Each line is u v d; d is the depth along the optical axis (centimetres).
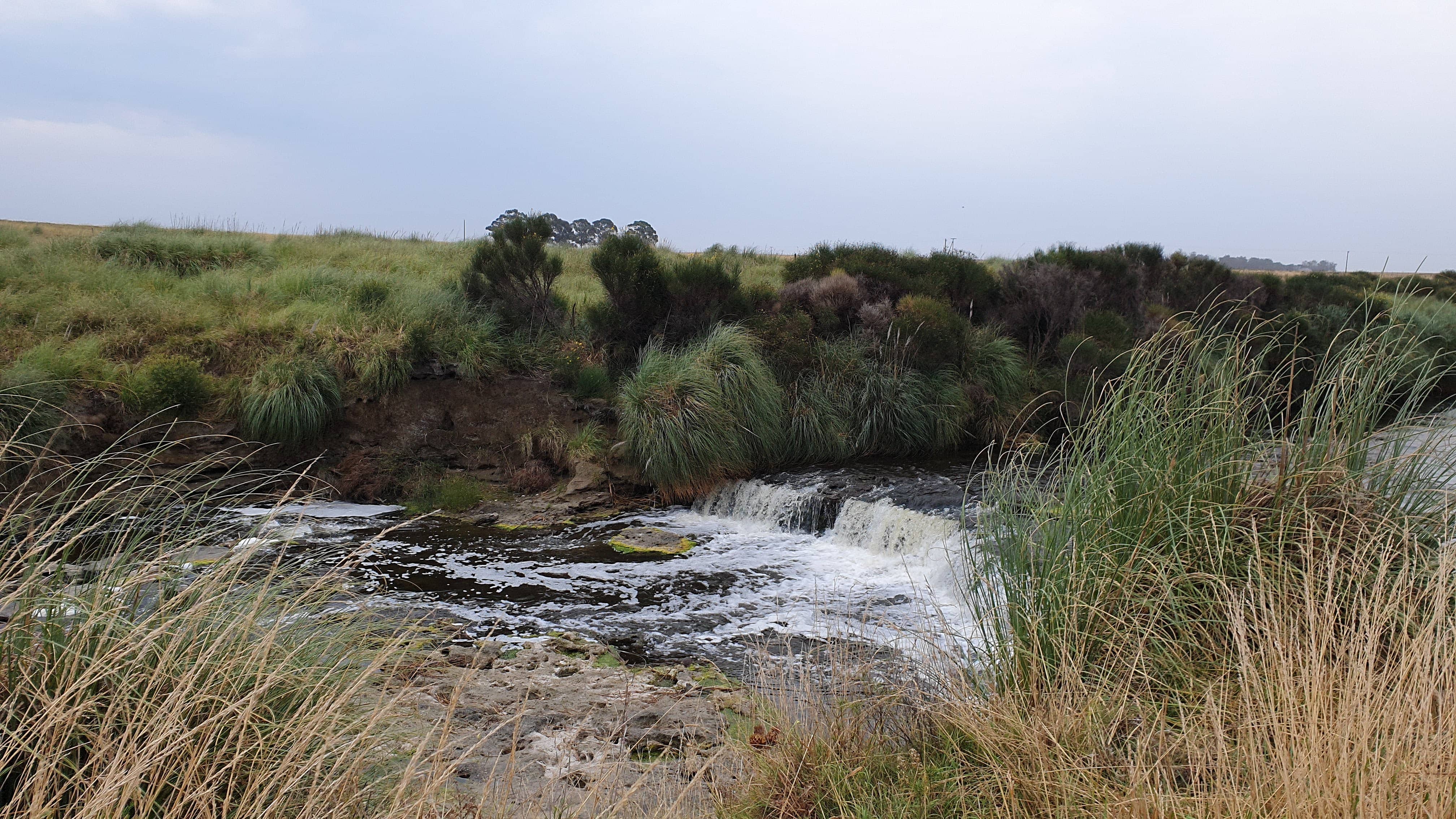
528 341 1560
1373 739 284
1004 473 561
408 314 1499
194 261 1931
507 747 480
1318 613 371
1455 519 432
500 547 1114
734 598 912
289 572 418
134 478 390
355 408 1373
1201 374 493
